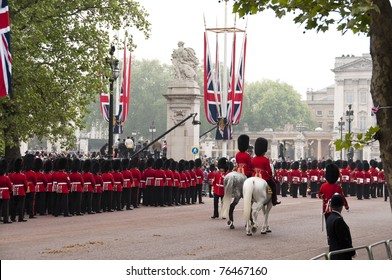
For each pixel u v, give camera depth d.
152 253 51.19
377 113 40.62
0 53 60.81
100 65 96.44
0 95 61.19
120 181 86.44
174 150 139.25
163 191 94.56
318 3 41.66
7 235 60.53
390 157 40.22
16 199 71.94
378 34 40.41
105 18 99.44
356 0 40.00
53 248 52.91
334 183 56.94
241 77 140.38
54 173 78.25
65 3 96.19
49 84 90.94
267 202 64.94
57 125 95.94
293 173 124.19
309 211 90.94
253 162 65.31
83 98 96.00
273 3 43.75
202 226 69.75
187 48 140.00
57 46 93.50
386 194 116.44
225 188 68.38
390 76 40.41
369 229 70.75
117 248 53.38
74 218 76.19
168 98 139.38
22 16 86.19
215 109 139.38
